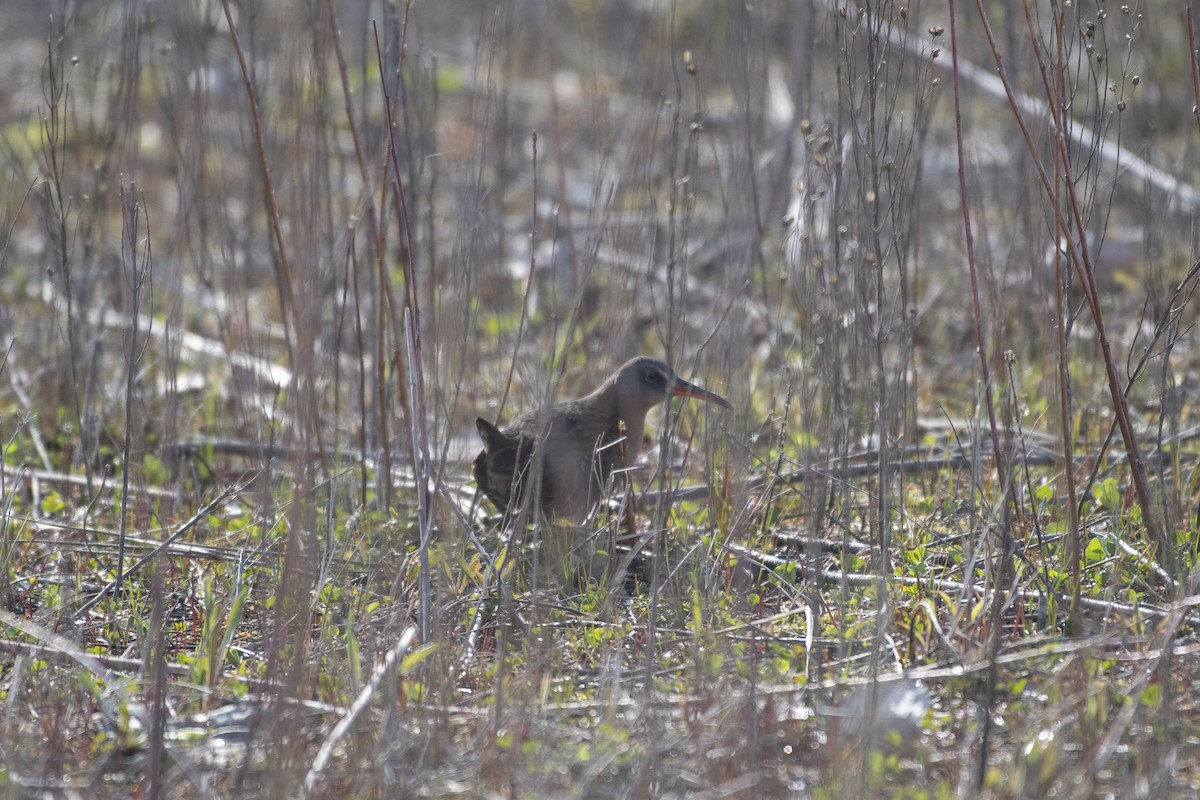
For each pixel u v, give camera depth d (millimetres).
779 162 15109
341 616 8820
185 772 7148
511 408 12812
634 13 22234
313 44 11203
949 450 11188
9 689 8055
